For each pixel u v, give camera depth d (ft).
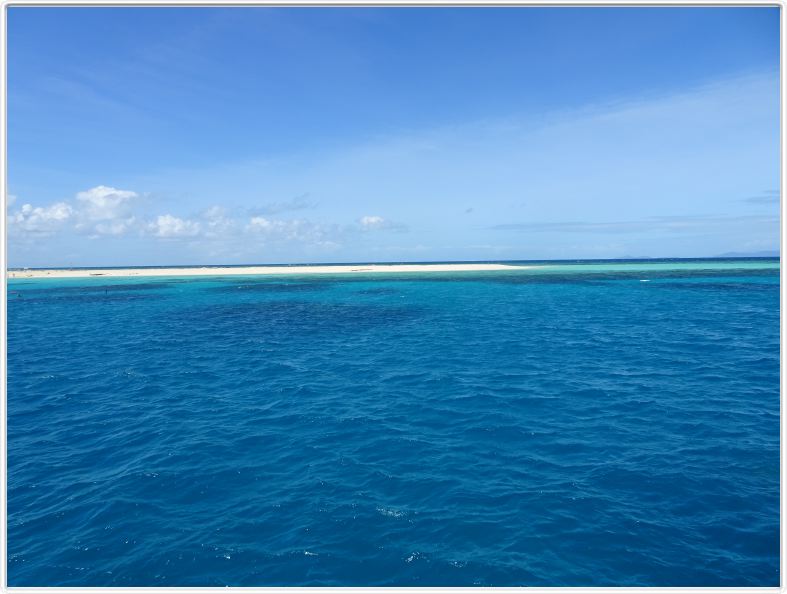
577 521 30.37
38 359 76.59
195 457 39.99
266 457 39.96
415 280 264.11
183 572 26.61
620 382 59.72
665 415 48.06
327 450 41.11
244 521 30.99
